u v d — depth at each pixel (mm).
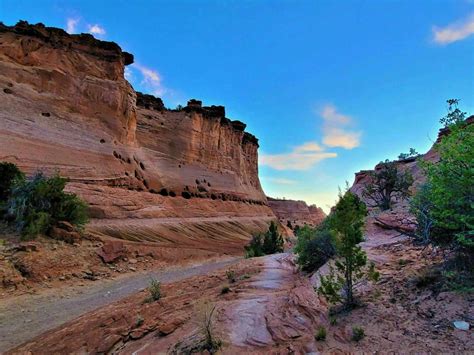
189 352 4637
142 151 44656
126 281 15047
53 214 17953
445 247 5102
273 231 24938
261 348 4398
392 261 6738
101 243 18859
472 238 4301
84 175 30234
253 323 5297
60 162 28656
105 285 14039
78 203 19688
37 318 9406
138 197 34688
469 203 4117
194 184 51844
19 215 16016
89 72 37719
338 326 4414
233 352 4395
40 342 7078
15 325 8766
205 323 4957
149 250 21875
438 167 4582
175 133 54250
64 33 37344
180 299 8414
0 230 15242
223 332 5070
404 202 18609
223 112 68312
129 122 41125
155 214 35031
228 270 12734
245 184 70812
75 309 10375
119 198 31406
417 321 3928
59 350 6219
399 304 4527
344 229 5102
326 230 9383
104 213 28047
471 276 4398
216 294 8234
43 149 27906
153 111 54344
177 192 46688
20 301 10781
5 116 26719
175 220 37625
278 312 5590
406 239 8867
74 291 12625
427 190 5453
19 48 32562
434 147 4938
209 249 29328
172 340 5258
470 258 4645
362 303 4855
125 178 35031
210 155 59906
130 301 9945
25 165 25375
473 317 3639
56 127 30703
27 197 16953
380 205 20406
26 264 12859
